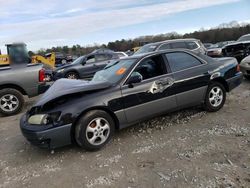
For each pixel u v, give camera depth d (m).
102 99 4.73
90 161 4.38
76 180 3.87
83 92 4.72
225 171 3.69
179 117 6.00
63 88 5.00
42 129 4.40
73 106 4.55
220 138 4.76
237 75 6.41
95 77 5.76
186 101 5.61
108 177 3.84
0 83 7.81
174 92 5.43
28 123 4.65
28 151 5.09
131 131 5.46
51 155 4.77
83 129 4.57
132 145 4.82
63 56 39.16
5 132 6.38
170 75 5.41
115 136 5.28
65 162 4.45
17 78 7.94
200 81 5.76
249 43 13.48
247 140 4.59
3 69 7.98
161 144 4.75
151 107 5.18
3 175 4.25
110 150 4.71
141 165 4.08
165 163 4.07
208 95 5.98
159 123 5.76
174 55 5.65
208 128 5.27
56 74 14.42
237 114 5.94
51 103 4.59
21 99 8.09
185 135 5.04
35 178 4.05
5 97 7.93
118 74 5.17
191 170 3.79
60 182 3.86
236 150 4.27
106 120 4.77
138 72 5.16
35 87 8.12
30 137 4.53
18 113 8.12
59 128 4.45
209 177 3.58
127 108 4.95
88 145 4.63
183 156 4.23
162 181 3.60
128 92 4.95
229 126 5.28
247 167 3.75
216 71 6.00
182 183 3.51
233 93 7.96
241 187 3.31
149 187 3.50
